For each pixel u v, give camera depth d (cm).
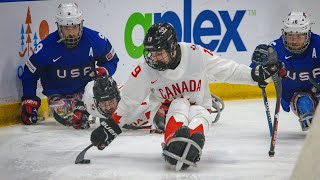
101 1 1852
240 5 2077
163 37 1062
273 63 1120
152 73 1122
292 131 1530
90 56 1641
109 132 1137
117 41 1892
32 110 1661
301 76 1480
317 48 1461
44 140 1445
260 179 1037
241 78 1145
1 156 1256
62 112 1625
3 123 1647
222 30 2059
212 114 1797
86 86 1583
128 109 1132
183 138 1045
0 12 1636
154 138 1445
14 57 1681
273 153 1223
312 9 2169
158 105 1201
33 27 1728
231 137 1449
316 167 494
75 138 1467
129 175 1070
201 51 1145
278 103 1220
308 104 1407
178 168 1073
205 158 1211
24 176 1081
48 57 1627
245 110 1870
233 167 1130
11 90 1675
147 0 1936
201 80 1152
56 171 1116
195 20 2020
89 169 1124
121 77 1912
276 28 2138
